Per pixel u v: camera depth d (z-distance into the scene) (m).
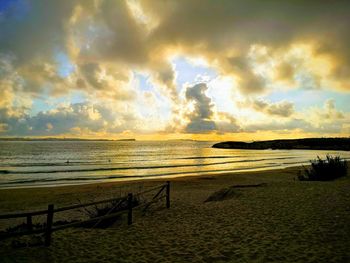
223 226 9.07
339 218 8.75
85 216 13.29
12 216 6.99
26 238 8.34
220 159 70.62
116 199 9.67
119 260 6.59
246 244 7.20
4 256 6.83
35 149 129.50
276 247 6.80
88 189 23.17
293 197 12.50
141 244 7.75
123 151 118.88
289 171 35.38
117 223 10.48
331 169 19.11
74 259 6.69
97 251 7.23
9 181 31.11
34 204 17.41
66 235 8.65
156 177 33.75
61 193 21.36
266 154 99.81
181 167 48.41
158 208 12.92
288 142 185.62
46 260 6.62
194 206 12.80
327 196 12.13
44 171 41.66
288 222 8.82
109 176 35.44
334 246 6.57
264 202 12.04
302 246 6.72
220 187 22.19
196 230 8.86
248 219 9.62
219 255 6.60
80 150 123.06
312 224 8.38
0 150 116.06
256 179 27.30
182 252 6.96
